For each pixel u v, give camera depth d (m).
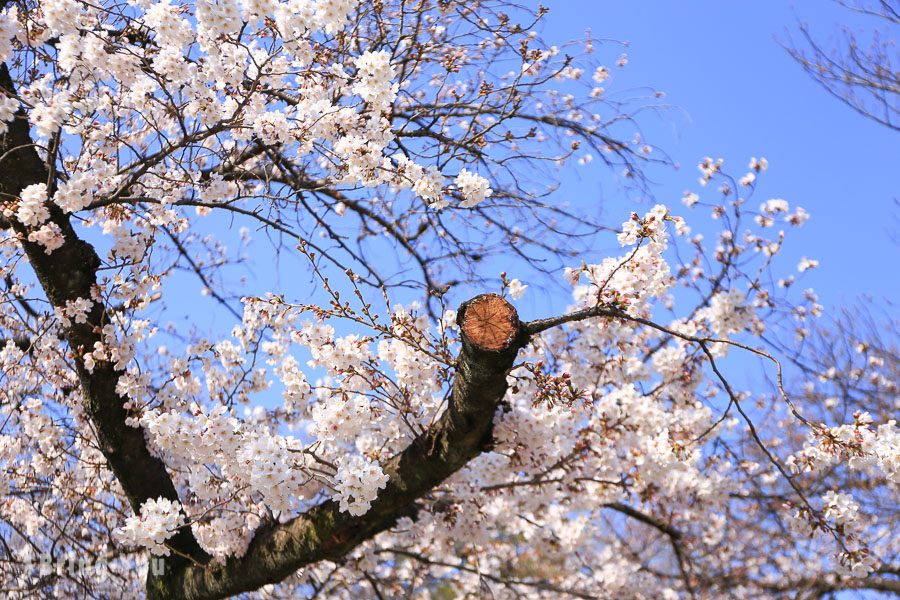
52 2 3.67
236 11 3.60
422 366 3.98
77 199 3.80
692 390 5.28
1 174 4.09
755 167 5.69
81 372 4.23
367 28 5.22
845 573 3.64
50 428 4.57
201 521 4.29
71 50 3.78
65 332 4.20
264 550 4.06
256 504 4.23
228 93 4.13
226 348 4.57
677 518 7.09
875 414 8.25
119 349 4.15
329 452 4.43
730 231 5.67
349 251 5.13
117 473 4.30
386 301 3.54
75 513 4.98
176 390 4.47
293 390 4.05
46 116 3.53
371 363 3.87
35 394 4.91
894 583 8.24
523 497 5.20
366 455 4.29
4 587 4.82
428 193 3.95
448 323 3.91
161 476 4.35
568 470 4.61
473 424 3.54
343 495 3.43
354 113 4.02
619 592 7.30
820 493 7.07
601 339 4.57
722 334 5.15
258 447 3.43
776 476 7.02
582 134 5.71
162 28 3.79
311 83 4.23
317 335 3.89
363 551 5.34
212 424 3.64
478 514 4.86
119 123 4.39
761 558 8.23
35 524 5.02
